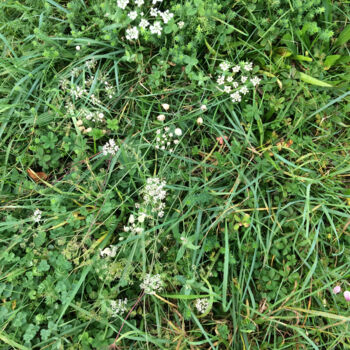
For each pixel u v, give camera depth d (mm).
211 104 421
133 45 440
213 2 398
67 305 362
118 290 378
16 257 388
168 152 410
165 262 408
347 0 443
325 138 436
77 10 437
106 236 402
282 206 426
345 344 367
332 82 435
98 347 369
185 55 407
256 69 418
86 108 413
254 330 397
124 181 423
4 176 418
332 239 419
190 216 415
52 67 439
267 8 424
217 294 369
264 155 427
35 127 433
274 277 404
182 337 386
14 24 435
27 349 362
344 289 404
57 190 396
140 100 428
